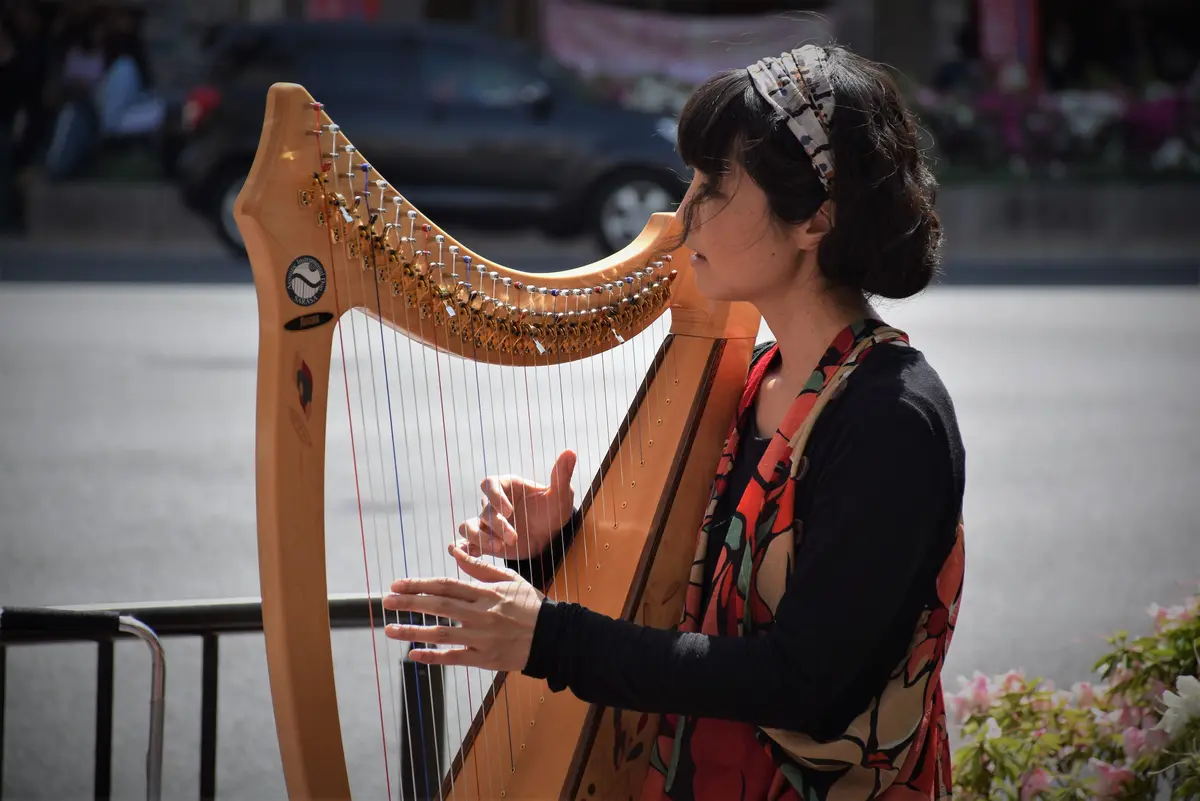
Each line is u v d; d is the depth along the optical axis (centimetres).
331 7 1975
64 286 1305
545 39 2012
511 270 201
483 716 212
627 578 211
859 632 170
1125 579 538
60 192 1667
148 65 1861
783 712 171
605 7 2009
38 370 919
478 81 1455
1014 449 745
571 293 209
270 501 170
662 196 1456
